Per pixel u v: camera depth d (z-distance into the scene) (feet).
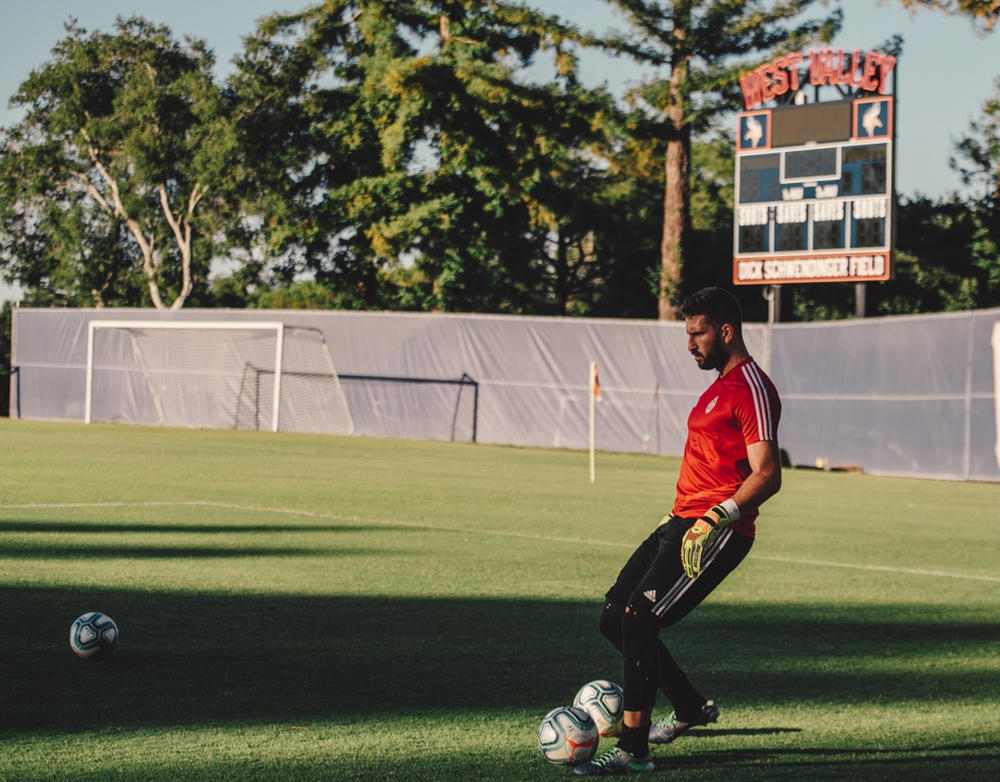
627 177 180.14
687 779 13.21
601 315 181.16
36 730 14.28
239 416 125.39
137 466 66.80
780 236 96.99
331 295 170.09
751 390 13.51
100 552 31.53
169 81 171.63
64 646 19.36
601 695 14.57
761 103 98.84
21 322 139.03
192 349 128.06
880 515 52.85
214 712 15.43
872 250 93.09
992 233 150.82
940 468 84.17
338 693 16.74
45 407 137.18
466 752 13.92
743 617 24.94
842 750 14.58
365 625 22.21
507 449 105.19
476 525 42.01
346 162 159.94
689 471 14.07
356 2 150.51
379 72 146.51
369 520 42.42
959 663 20.59
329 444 101.19
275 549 33.37
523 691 17.24
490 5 137.59
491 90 134.92
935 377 84.58
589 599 26.23
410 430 116.47
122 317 132.87
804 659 20.61
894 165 92.22
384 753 13.74
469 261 155.43
